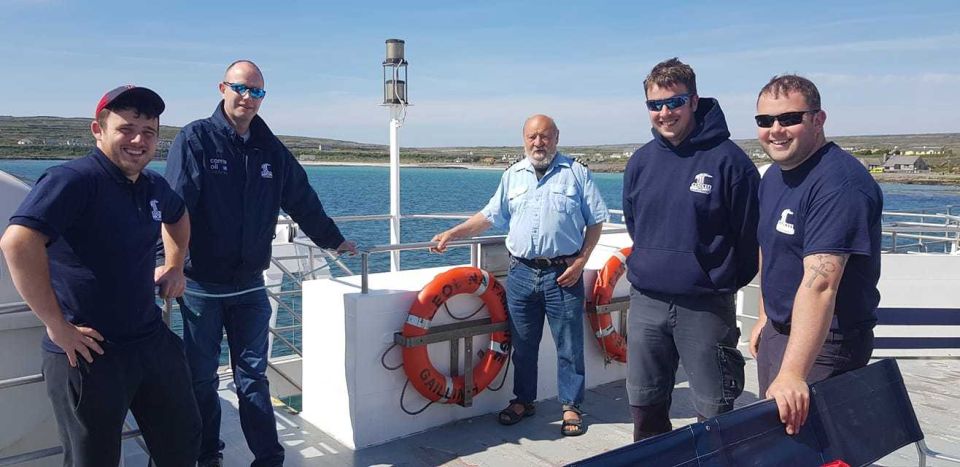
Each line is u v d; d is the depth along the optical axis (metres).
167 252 2.83
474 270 4.01
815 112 2.29
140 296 2.46
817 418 2.19
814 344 2.16
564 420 4.01
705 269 2.81
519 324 4.09
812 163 2.35
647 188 2.93
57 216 2.20
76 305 2.33
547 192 3.88
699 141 2.79
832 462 2.16
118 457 2.47
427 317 3.79
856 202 2.19
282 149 3.38
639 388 3.06
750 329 6.05
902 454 3.82
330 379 3.90
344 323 3.75
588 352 4.80
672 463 1.84
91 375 2.34
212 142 3.12
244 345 3.33
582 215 3.95
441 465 3.59
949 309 5.79
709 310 2.84
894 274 5.74
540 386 4.54
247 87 3.09
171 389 2.60
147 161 2.41
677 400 4.65
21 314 2.77
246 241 3.21
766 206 2.54
